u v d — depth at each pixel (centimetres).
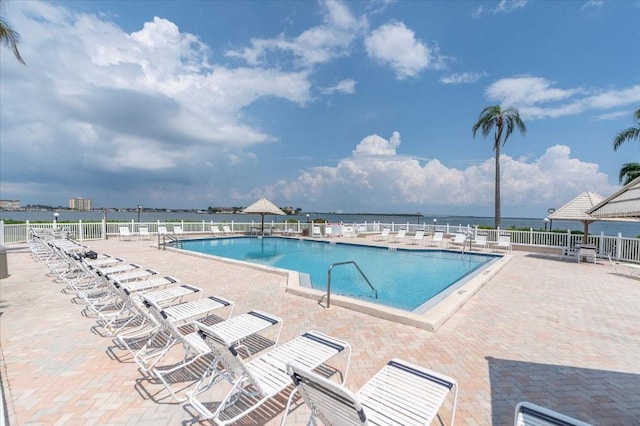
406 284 929
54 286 698
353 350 393
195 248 1677
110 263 911
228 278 795
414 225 2206
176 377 324
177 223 2012
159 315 330
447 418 264
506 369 349
